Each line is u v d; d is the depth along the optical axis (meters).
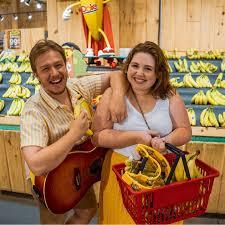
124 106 1.55
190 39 4.02
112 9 4.01
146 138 1.43
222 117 2.48
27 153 1.37
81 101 1.66
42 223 1.78
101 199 1.72
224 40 3.97
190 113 2.53
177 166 1.37
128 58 1.58
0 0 8.84
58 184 1.55
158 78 1.52
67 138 1.36
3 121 2.81
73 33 4.17
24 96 2.99
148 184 1.26
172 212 1.29
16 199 3.08
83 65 2.89
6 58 3.59
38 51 1.44
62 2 4.10
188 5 3.91
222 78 2.91
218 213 2.71
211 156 2.44
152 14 4.00
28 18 8.96
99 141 1.58
